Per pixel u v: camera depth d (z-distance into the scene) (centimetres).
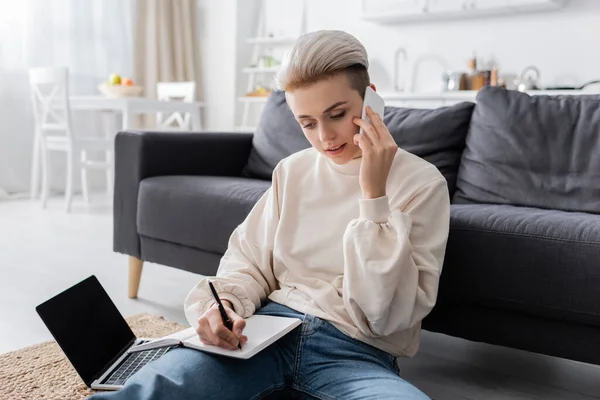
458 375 163
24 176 487
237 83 568
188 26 573
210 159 245
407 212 116
